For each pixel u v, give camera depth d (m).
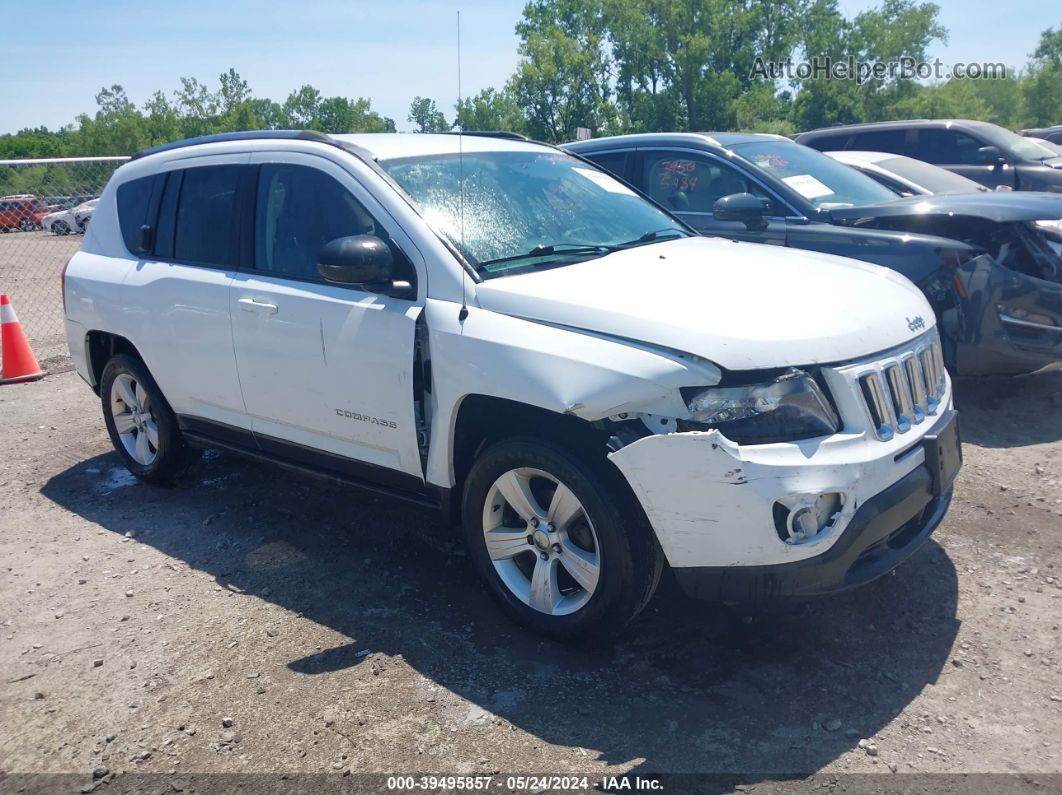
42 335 10.63
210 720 3.18
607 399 3.10
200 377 4.65
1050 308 5.56
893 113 54.94
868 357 3.24
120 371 5.27
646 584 3.27
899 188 8.02
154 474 5.32
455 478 3.73
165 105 75.75
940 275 5.67
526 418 3.51
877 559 3.27
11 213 14.39
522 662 3.44
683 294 3.36
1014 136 11.48
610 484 3.22
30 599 4.12
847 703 3.13
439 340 3.54
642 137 7.50
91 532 4.84
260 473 5.58
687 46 53.91
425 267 3.69
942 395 3.69
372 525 4.75
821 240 6.16
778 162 7.04
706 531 3.01
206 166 4.74
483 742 3.00
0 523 5.02
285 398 4.22
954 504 4.70
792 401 3.02
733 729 3.01
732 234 6.62
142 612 3.96
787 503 2.93
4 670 3.55
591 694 3.22
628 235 4.37
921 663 3.34
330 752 2.99
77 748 3.07
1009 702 3.11
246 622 3.83
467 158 4.35
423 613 3.84
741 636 3.55
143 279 4.89
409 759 2.93
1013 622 3.59
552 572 3.48
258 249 4.38
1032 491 4.82
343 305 3.88
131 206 5.18
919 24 54.72
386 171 4.00
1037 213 5.80
